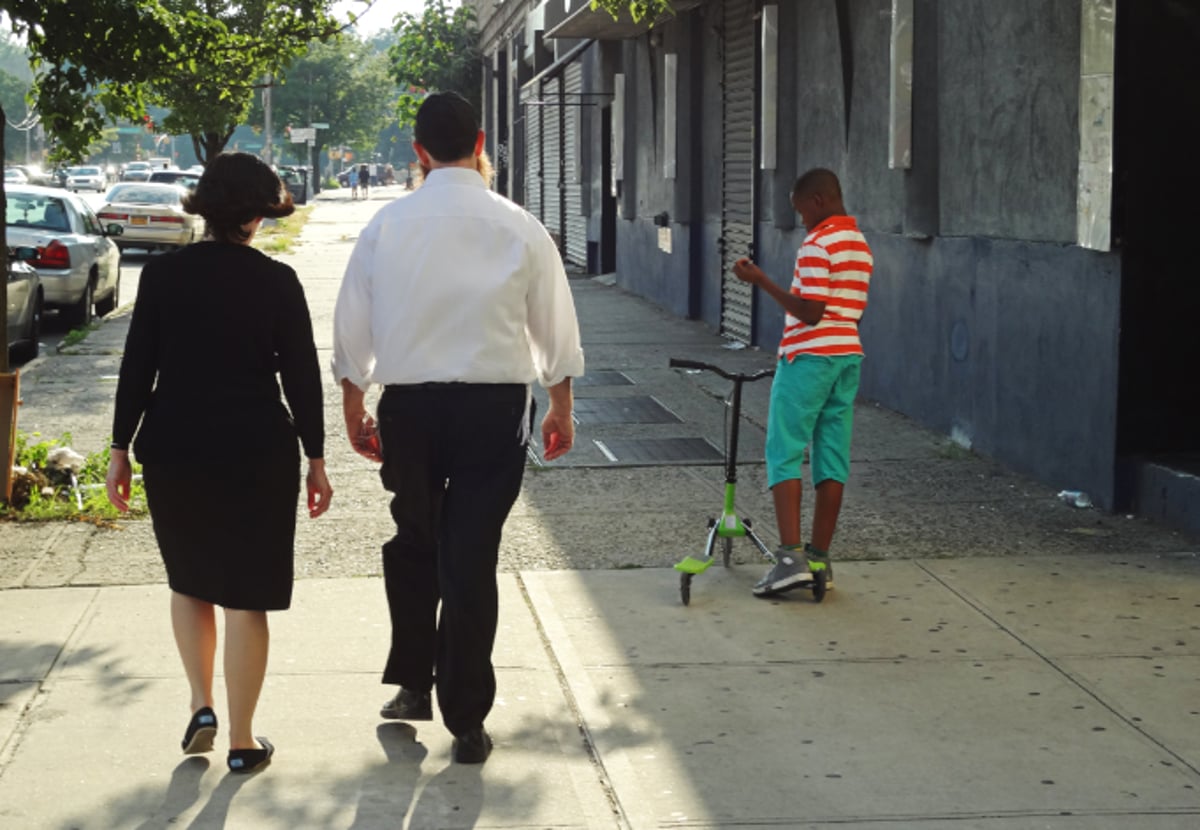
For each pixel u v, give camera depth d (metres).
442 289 4.41
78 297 17.12
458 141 4.50
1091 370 8.08
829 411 6.39
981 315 9.46
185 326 4.37
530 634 5.90
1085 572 6.78
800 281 6.26
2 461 7.78
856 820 4.19
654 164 19.52
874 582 6.64
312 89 83.88
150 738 4.77
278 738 4.79
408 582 4.81
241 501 4.38
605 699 5.17
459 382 4.43
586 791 4.40
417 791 4.39
